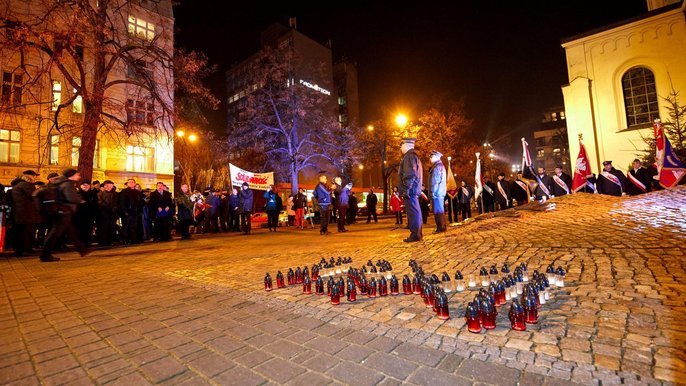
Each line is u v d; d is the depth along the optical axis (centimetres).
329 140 3484
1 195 992
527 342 253
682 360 215
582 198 1095
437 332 281
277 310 363
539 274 364
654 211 793
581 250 523
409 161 766
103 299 430
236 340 286
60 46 1359
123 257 848
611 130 2161
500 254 557
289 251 817
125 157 2698
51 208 810
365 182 6138
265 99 3145
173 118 1720
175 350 270
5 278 580
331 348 263
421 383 207
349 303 374
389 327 298
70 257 877
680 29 1998
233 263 680
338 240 1030
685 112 1703
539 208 1059
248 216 1515
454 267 505
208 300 412
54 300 429
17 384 222
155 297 434
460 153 3719
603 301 323
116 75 2436
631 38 2123
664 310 292
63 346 283
